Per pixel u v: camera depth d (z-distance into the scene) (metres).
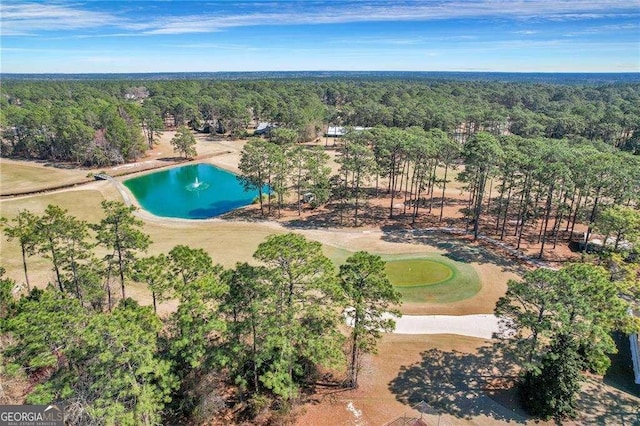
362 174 68.31
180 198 84.56
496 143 56.69
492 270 49.19
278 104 153.75
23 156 111.25
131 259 37.59
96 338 21.50
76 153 100.31
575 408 28.58
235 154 118.12
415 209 69.38
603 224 46.12
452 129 119.44
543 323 26.75
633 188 49.09
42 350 22.86
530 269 49.34
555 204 61.28
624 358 34.34
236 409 28.95
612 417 28.08
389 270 49.12
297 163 71.88
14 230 35.22
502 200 69.00
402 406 29.22
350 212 71.00
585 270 28.36
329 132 142.12
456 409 28.91
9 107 120.69
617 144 116.81
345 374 32.38
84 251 36.56
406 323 39.00
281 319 26.83
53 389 22.28
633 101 184.25
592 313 25.83
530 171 53.97
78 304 25.69
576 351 29.86
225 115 144.25
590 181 48.78
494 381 31.64
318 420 28.06
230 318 31.45
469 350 35.31
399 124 132.88
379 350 35.22
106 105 120.81
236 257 52.19
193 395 27.80
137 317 24.80
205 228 63.78
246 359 29.38
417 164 65.00
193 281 26.94
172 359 27.59
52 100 171.75
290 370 28.97
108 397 22.34
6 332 25.47
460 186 87.94
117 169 99.81
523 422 27.81
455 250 54.59
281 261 27.91
